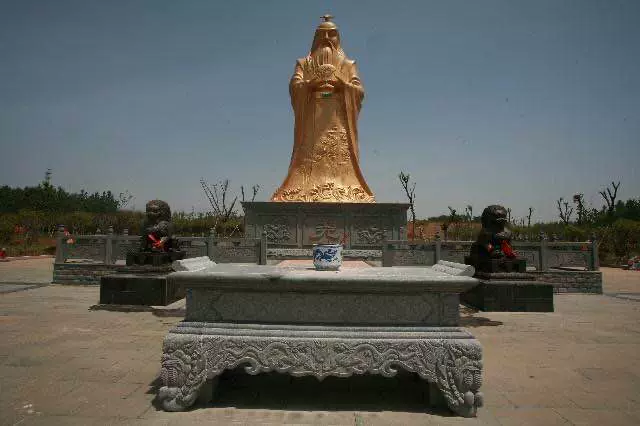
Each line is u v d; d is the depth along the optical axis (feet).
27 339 27.12
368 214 68.80
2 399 17.08
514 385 19.31
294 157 77.00
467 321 34.78
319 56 77.41
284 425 14.83
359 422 15.12
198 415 15.61
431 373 15.97
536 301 39.99
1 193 246.88
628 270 95.81
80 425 14.75
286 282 16.28
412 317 16.65
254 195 163.12
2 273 72.13
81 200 265.34
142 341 26.81
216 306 16.89
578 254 55.98
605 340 28.40
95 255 58.13
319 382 19.10
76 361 22.29
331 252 20.45
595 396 17.98
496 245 42.65
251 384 18.78
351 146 76.23
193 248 57.16
